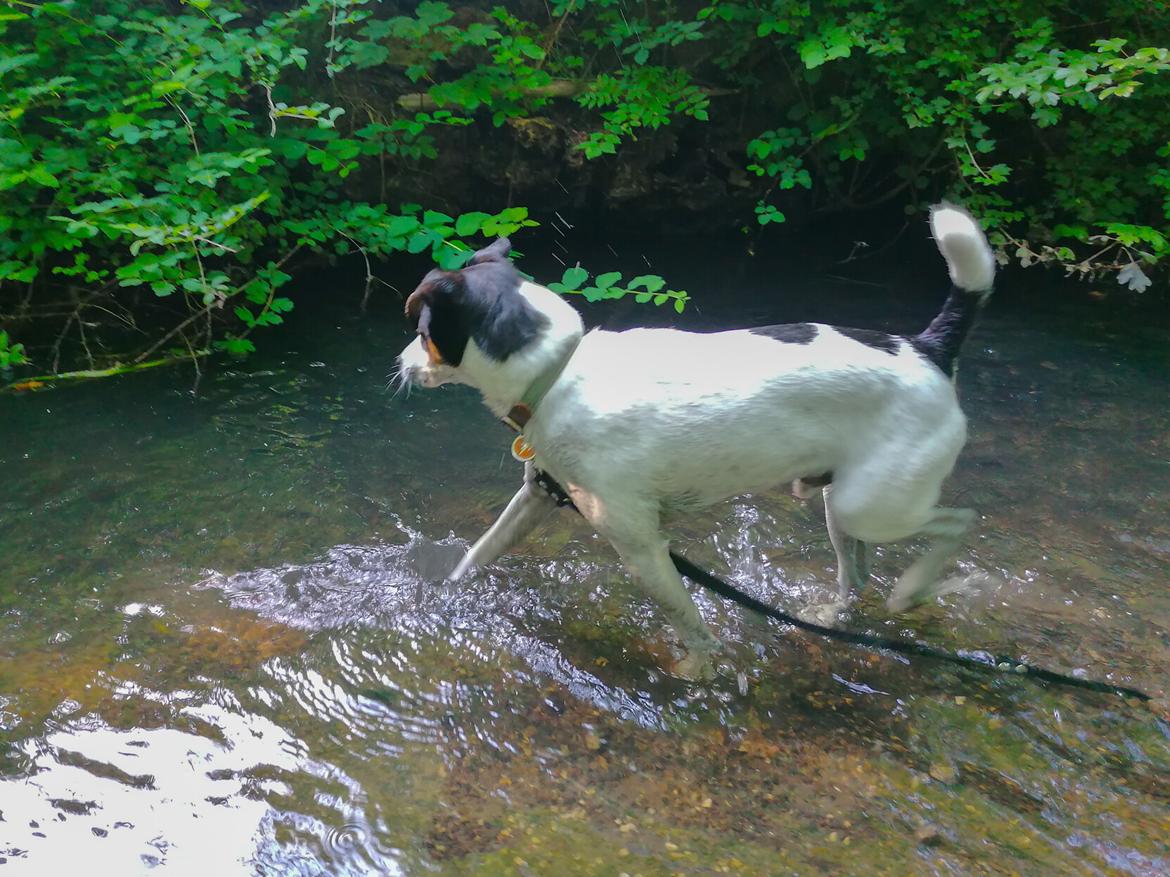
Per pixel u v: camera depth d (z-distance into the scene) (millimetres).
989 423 4777
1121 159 6844
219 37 5367
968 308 2803
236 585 3326
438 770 2568
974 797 2551
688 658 3010
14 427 4359
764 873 2264
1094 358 5570
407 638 3105
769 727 2805
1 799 2367
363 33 5586
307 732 2678
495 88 5789
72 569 3354
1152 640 3225
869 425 2742
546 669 3004
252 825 2340
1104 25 7133
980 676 3051
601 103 6348
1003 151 7289
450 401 4883
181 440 4336
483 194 6820
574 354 2699
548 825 2385
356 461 4246
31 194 4730
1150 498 4121
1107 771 2662
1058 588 3498
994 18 6672
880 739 2770
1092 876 2293
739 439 2697
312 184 5684
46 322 5418
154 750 2561
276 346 5398
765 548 3734
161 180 4906
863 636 3156
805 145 7105
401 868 2229
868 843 2377
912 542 3787
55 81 4555
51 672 2830
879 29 6371
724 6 6629
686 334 2814
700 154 7215
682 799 2508
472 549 3352
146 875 2189
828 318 6066
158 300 5766
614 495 2730
